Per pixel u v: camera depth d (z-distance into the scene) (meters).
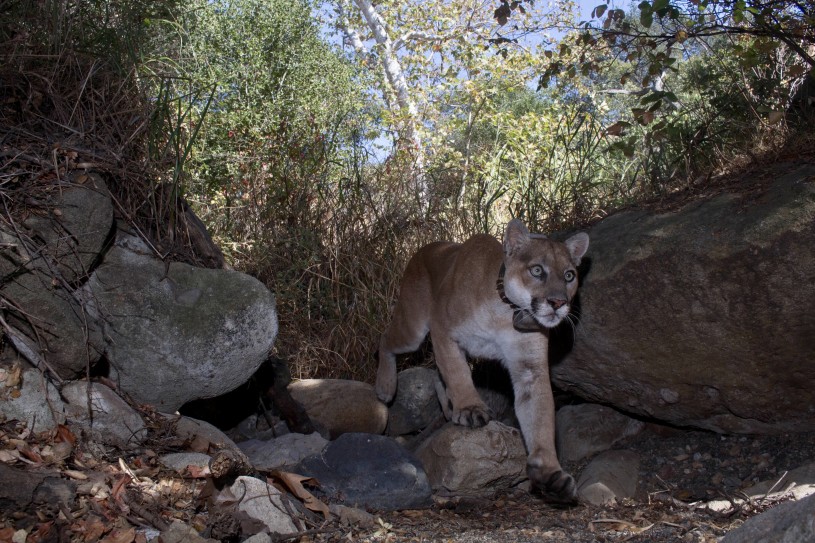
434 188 8.02
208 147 9.42
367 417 5.61
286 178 7.45
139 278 3.88
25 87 4.15
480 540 3.42
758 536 2.47
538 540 3.43
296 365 6.39
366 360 6.50
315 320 6.67
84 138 4.10
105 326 3.77
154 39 6.50
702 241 4.29
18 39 4.16
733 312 4.22
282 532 3.21
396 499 4.09
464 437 4.50
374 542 3.29
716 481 4.47
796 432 4.50
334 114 11.88
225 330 3.99
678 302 4.39
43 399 3.33
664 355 4.56
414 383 5.89
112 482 3.09
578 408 5.44
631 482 4.62
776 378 4.29
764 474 4.36
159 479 3.29
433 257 5.33
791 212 4.07
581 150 8.35
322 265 6.91
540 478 4.22
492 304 4.53
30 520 2.71
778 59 6.52
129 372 3.83
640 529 3.62
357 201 7.29
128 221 4.16
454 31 15.16
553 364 5.18
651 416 4.94
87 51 4.64
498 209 8.09
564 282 4.33
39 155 3.78
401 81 15.65
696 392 4.59
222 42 11.98
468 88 14.33
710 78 6.90
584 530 3.68
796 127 5.54
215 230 7.32
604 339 4.74
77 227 3.60
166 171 4.63
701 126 6.17
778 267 4.03
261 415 5.26
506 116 12.94
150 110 4.68
